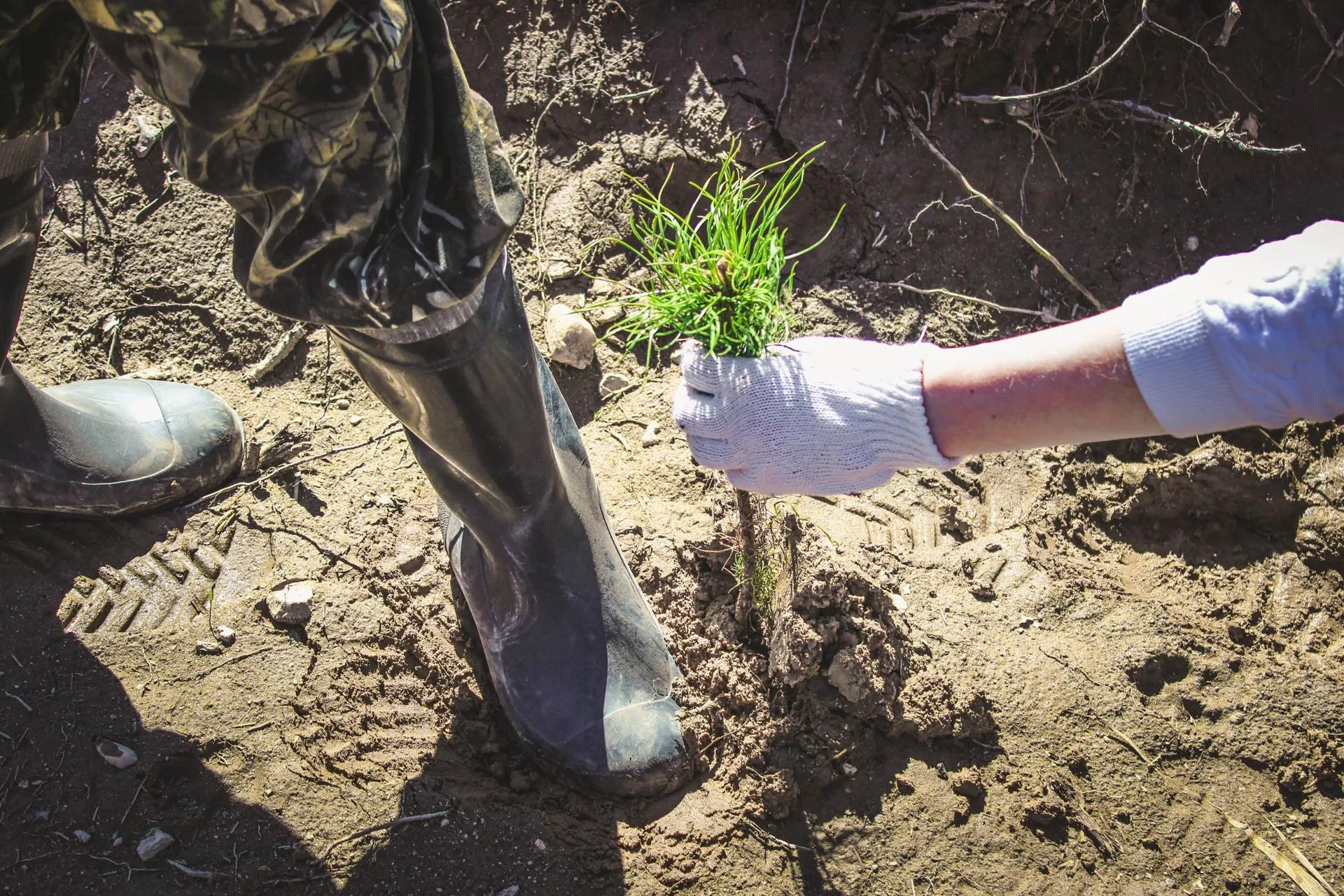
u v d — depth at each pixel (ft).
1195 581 7.99
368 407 8.75
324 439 8.52
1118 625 7.55
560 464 6.72
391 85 4.40
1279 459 8.17
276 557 7.76
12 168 5.64
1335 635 7.64
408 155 4.78
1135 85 9.52
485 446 5.89
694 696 7.02
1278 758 6.98
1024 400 5.22
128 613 7.41
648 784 6.66
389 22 4.17
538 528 6.55
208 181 4.48
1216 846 6.66
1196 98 9.54
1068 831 6.74
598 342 8.51
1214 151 9.50
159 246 9.26
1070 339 5.03
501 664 6.86
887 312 9.10
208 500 8.05
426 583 7.59
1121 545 8.24
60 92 5.41
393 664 7.28
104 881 6.23
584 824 6.63
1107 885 6.52
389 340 5.26
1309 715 7.13
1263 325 4.43
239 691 7.06
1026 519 8.16
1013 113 9.39
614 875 6.42
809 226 9.53
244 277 5.03
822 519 7.98
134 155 9.48
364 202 4.59
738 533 7.40
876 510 8.11
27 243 6.28
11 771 6.62
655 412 8.67
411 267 4.85
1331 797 6.86
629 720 6.67
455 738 6.98
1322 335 4.35
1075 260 9.32
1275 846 6.65
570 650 6.74
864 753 6.93
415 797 6.61
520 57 9.68
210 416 8.02
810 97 9.46
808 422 5.81
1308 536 7.98
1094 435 5.24
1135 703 7.18
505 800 6.71
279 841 6.43
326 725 6.94
